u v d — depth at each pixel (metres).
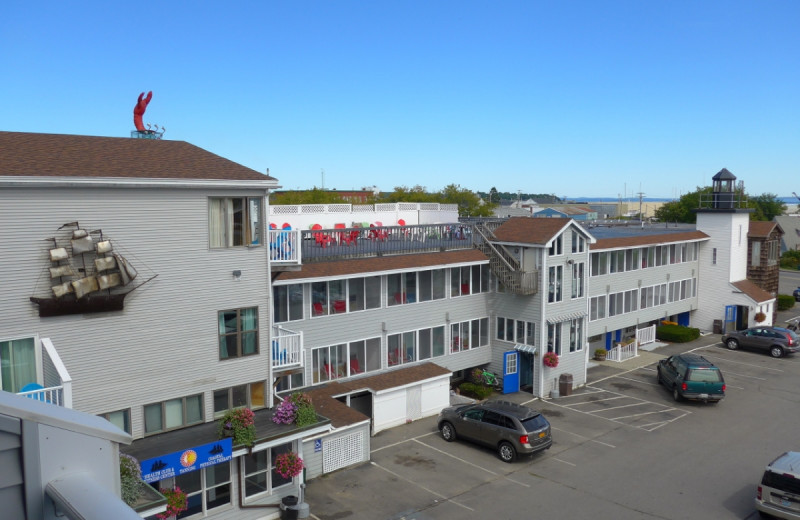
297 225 32.50
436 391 26.08
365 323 25.19
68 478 2.81
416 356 27.19
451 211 38.53
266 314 17.70
